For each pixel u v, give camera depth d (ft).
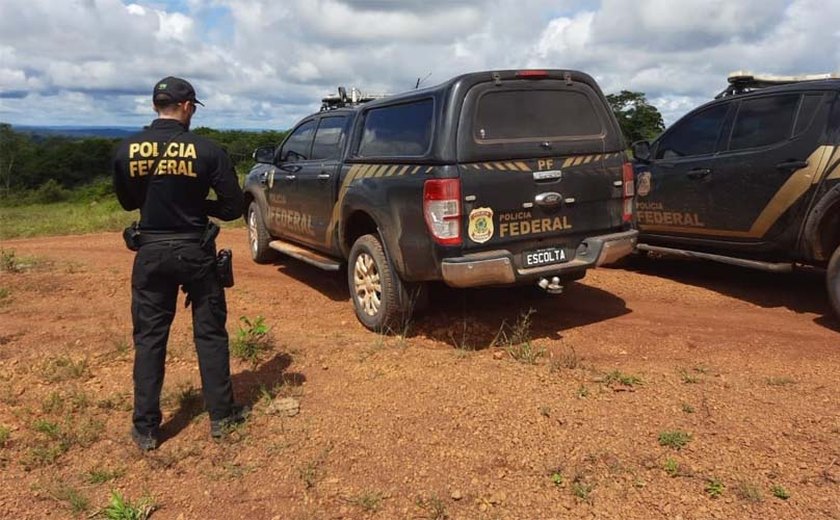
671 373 14.23
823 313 18.45
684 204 21.02
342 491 10.16
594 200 16.35
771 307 19.19
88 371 14.85
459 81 14.83
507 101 15.33
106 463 11.13
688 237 21.35
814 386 13.34
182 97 11.19
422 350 15.93
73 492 10.19
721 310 19.02
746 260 19.21
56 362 15.25
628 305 19.58
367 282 17.61
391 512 9.64
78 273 24.36
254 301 20.90
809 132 17.47
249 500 10.05
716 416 12.05
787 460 10.46
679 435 11.28
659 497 9.69
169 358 15.60
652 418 12.01
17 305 20.08
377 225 16.63
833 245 17.42
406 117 16.21
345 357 15.53
